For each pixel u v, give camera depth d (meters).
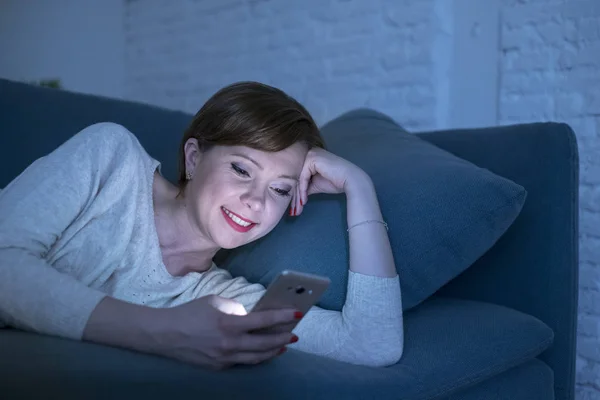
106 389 0.68
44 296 0.84
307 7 3.00
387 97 2.72
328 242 1.23
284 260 1.25
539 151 1.50
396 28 2.68
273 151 1.09
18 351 0.74
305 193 1.28
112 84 3.99
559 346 1.44
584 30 2.27
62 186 1.01
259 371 0.85
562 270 1.46
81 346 0.80
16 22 3.73
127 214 1.10
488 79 2.50
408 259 1.25
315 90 2.98
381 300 1.12
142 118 1.61
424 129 2.61
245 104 1.10
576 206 1.48
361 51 2.80
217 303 0.86
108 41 3.98
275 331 0.86
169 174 1.57
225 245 1.14
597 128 2.24
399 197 1.29
